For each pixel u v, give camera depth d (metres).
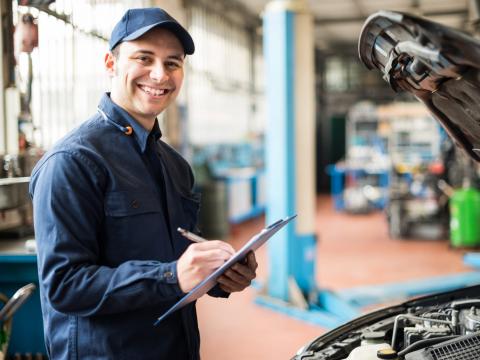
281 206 4.38
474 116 1.37
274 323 4.16
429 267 5.92
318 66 13.68
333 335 1.48
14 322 2.70
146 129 1.44
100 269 1.21
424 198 7.80
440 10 9.55
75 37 3.84
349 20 10.33
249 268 1.27
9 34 2.94
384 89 13.41
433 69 1.23
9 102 2.98
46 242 1.21
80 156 1.27
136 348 1.32
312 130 4.40
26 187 2.98
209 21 8.38
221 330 4.04
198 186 7.36
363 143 10.60
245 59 10.49
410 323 1.52
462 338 1.29
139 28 1.30
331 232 8.23
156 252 1.36
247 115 10.74
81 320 1.29
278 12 4.24
